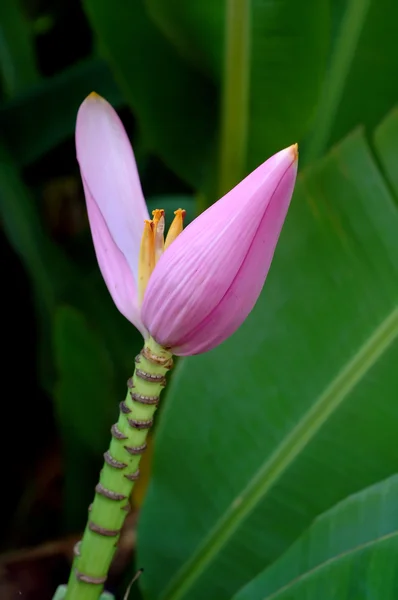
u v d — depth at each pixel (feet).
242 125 3.75
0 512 5.23
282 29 3.56
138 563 3.54
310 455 3.39
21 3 5.99
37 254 4.17
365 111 3.94
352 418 3.35
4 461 5.28
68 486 4.27
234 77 3.63
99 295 4.56
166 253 2.90
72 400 3.91
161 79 3.80
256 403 3.42
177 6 3.56
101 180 3.07
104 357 3.77
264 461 3.42
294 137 3.76
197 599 3.49
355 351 3.34
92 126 3.07
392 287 3.32
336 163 3.36
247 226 2.86
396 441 3.33
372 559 3.12
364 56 3.78
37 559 4.25
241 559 3.45
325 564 3.18
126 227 3.07
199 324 2.91
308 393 3.38
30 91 4.43
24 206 4.13
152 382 2.96
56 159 5.03
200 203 4.19
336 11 3.88
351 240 3.35
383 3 3.64
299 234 3.39
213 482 3.47
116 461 2.99
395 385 3.32
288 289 3.40
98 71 4.51
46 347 4.36
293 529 3.42
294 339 3.39
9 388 5.18
